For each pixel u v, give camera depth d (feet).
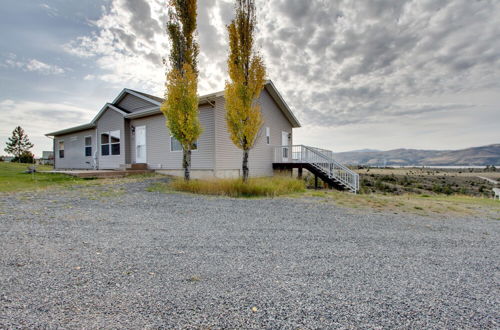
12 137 151.84
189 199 23.32
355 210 21.08
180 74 31.35
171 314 6.07
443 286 8.09
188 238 12.27
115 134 48.26
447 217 20.13
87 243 11.12
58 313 5.99
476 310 6.70
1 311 5.99
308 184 47.83
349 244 12.21
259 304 6.64
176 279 7.97
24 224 13.64
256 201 23.50
